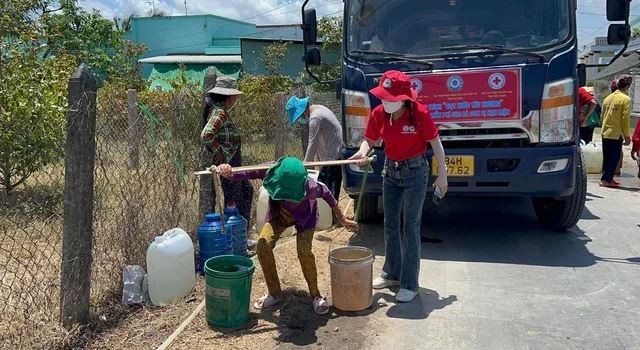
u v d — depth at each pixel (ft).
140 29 119.85
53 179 21.59
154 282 13.69
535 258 17.76
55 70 24.77
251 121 26.84
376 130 14.28
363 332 12.68
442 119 17.34
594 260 17.52
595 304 14.19
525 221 22.24
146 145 15.30
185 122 17.63
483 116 17.02
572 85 16.74
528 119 16.78
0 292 13.26
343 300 13.52
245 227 16.85
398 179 13.97
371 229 21.03
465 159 17.02
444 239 19.90
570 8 17.06
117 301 13.74
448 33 17.88
